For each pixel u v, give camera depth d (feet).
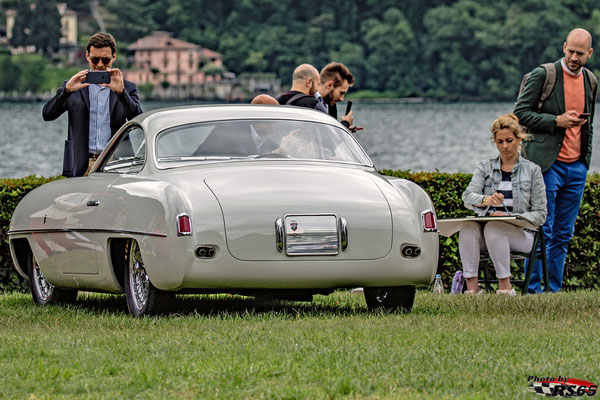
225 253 36.37
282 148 40.75
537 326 34.78
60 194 43.24
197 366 26.68
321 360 27.17
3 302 48.80
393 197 38.96
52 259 43.24
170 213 36.45
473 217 48.44
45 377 26.14
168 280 36.37
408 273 38.34
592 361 27.73
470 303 42.01
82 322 37.42
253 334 32.14
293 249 36.86
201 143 40.42
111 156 43.34
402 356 27.84
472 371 26.17
